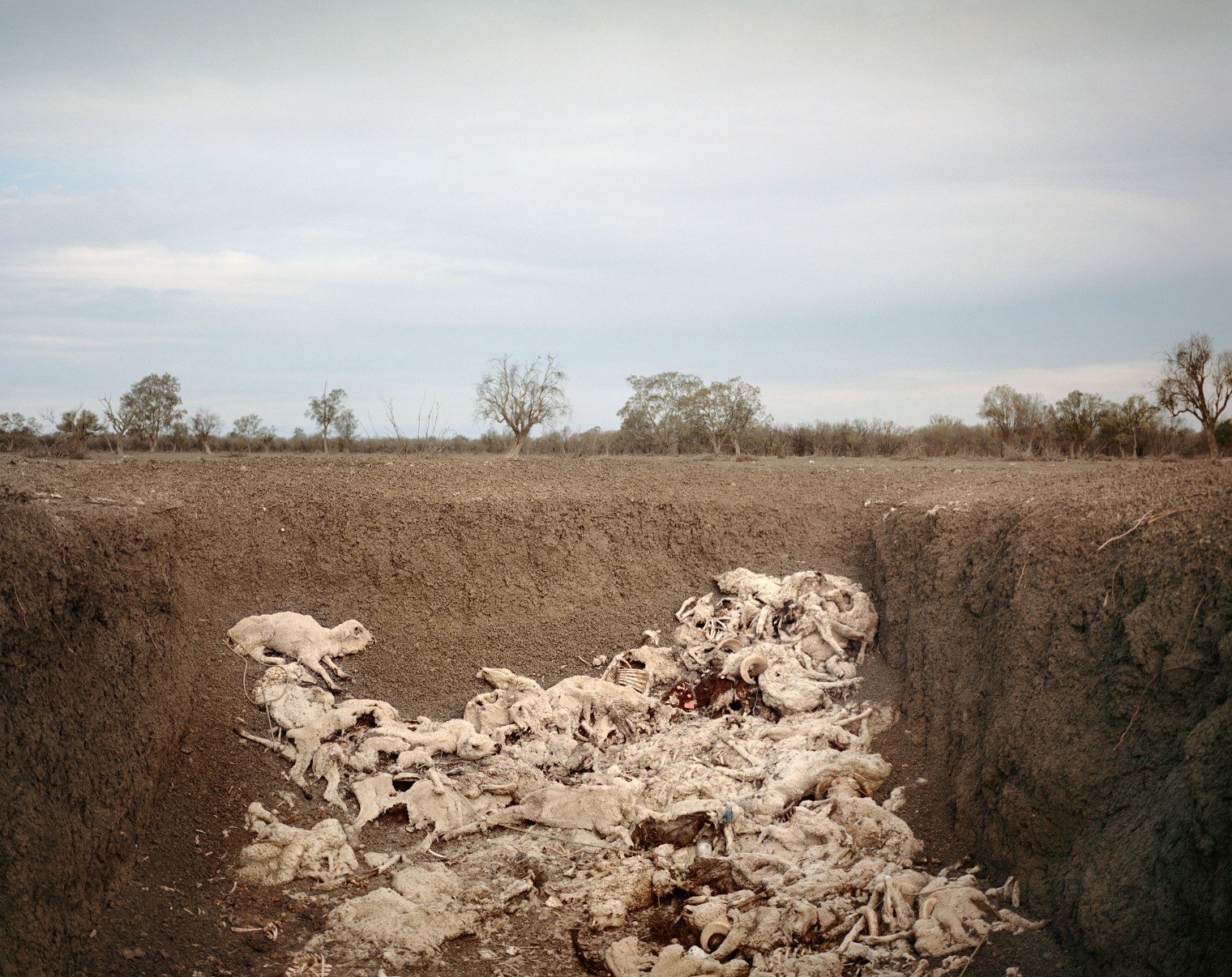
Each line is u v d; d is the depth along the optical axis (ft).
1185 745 27.63
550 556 56.95
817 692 46.91
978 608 42.45
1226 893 23.53
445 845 38.47
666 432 128.67
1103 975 26.02
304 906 33.45
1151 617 31.53
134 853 32.07
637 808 39.86
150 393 122.72
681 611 55.62
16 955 24.17
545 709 47.44
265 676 45.70
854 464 85.15
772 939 30.83
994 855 33.47
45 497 45.85
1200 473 45.06
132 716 34.78
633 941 30.99
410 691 49.39
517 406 104.12
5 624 28.73
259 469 66.59
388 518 56.54
